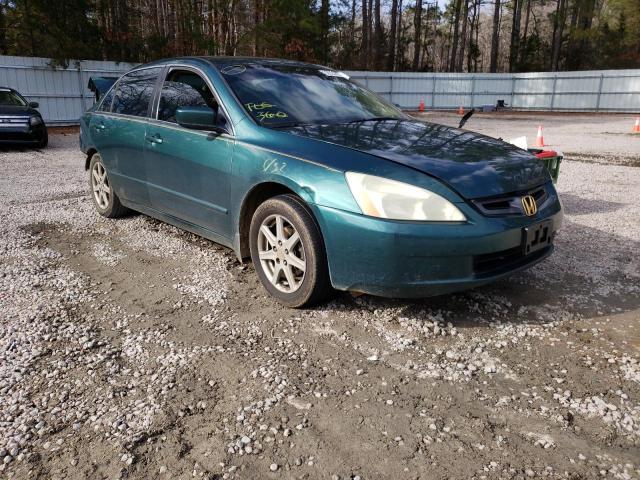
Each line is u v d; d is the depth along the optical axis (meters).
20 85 19.22
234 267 4.21
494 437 2.25
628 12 36.91
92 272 4.15
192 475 2.04
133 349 2.97
